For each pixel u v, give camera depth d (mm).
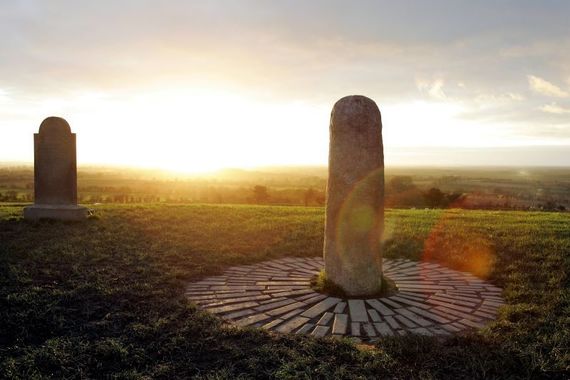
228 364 3686
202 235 8695
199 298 5332
